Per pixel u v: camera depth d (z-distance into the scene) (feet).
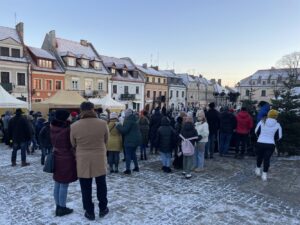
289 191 18.12
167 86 164.86
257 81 190.90
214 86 224.94
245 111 27.63
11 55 92.22
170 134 22.40
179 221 13.46
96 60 121.29
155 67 172.96
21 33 99.45
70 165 13.46
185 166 21.30
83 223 13.09
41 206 15.23
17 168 24.25
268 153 20.21
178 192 17.71
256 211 14.82
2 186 18.80
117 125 21.91
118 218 13.70
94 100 60.18
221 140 29.04
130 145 21.88
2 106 44.47
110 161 22.41
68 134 13.28
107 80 125.29
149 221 13.41
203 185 19.25
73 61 112.16
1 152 33.09
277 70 191.01
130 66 146.00
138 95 142.31
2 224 13.00
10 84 89.51
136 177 21.26
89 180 13.14
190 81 188.34
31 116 33.94
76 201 15.87
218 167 24.41
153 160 28.22
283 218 13.97
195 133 21.06
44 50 108.17
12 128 24.73
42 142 25.34
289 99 29.12
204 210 14.85
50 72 102.58
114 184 19.34
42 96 100.37
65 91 55.11
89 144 12.76
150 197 16.72
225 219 13.75
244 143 28.04
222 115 28.53
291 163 26.30
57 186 13.83
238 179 20.79
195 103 192.65
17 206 15.24
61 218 13.65
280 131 20.27
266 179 20.71
